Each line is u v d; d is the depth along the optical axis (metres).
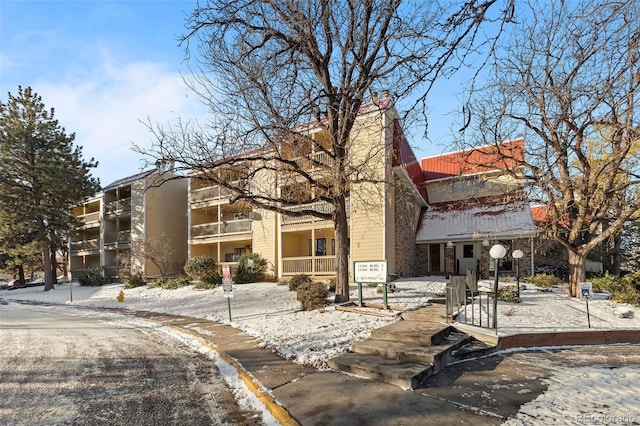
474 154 16.97
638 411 4.22
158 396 5.35
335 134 11.02
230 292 11.67
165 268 26.66
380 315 9.73
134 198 28.66
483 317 9.17
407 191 19.70
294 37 9.63
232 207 24.36
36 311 17.09
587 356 6.87
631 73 7.43
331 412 4.45
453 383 5.38
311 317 10.31
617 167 10.63
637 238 22.34
